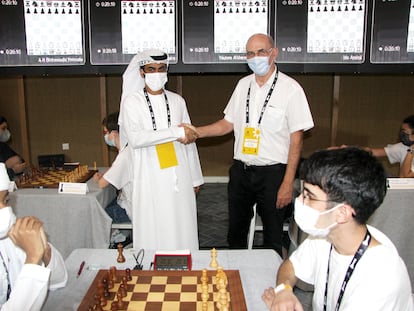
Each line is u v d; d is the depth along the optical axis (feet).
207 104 18.25
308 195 3.26
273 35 9.94
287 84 7.66
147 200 7.69
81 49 10.15
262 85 7.80
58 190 8.61
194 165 8.25
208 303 3.87
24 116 17.16
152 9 9.92
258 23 9.91
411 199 8.29
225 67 10.12
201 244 11.55
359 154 3.17
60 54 10.17
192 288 4.15
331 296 3.61
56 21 10.02
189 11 9.91
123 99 7.78
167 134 7.22
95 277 4.35
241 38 9.98
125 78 7.75
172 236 7.75
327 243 3.79
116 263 4.80
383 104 17.70
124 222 9.34
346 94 17.66
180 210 7.82
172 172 7.66
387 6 9.68
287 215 8.98
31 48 10.14
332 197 3.10
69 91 17.71
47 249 3.93
